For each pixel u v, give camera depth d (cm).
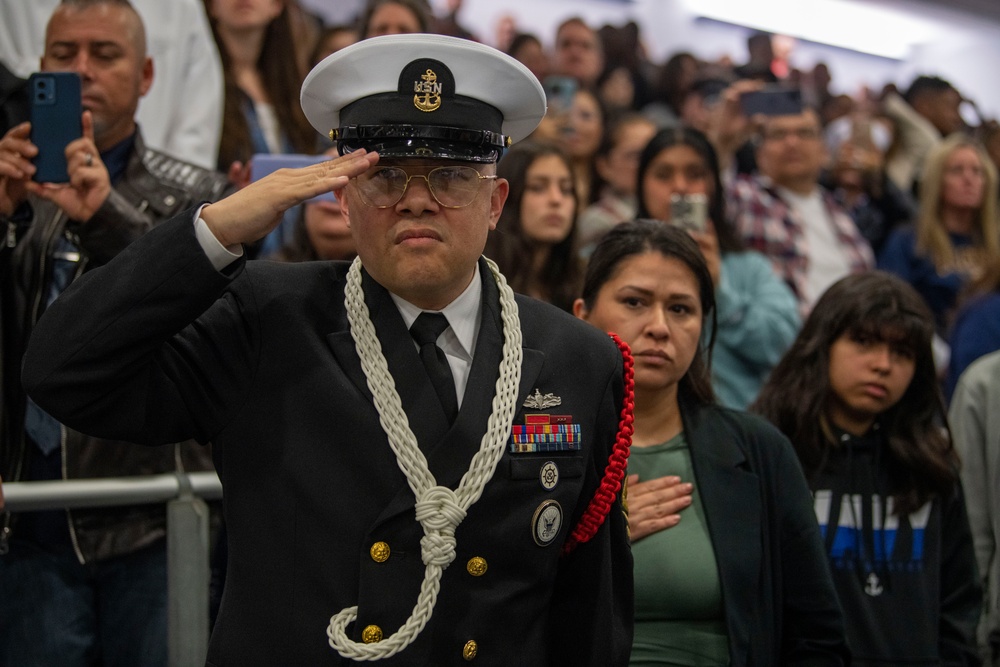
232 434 151
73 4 247
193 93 330
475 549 148
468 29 512
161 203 247
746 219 416
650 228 221
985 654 269
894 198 518
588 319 223
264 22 359
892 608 245
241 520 149
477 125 148
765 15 641
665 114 527
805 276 415
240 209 139
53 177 221
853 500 252
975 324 368
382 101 147
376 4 390
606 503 162
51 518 222
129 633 222
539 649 154
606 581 164
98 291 139
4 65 265
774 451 221
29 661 219
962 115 604
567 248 325
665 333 211
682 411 223
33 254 229
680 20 619
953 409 294
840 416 260
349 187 150
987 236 473
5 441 224
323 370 150
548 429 153
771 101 438
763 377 340
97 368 137
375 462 146
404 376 150
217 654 148
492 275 163
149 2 323
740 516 210
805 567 216
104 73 244
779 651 215
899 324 251
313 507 146
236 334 150
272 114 362
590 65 523
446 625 145
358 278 157
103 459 229
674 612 203
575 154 438
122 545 222
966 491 285
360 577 144
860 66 670
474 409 150
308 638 144
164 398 146
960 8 684
